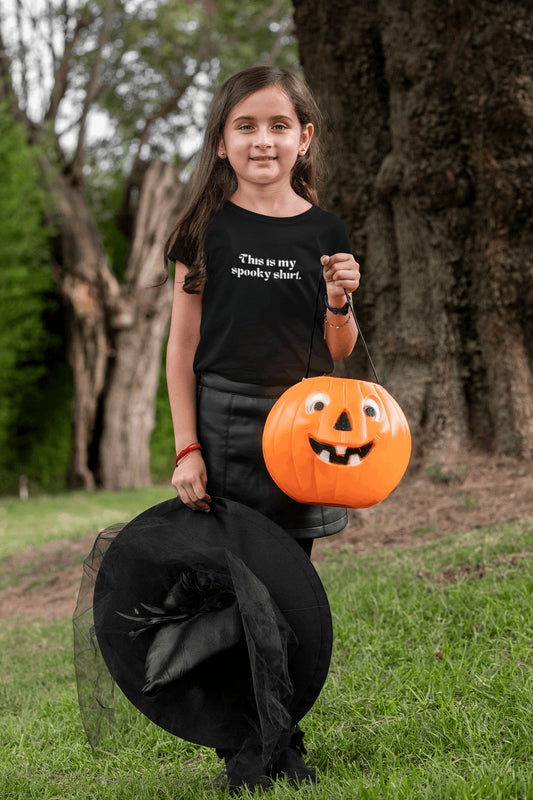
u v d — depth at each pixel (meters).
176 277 2.67
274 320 2.50
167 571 2.52
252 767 2.47
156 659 2.37
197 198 2.61
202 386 2.61
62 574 8.23
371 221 7.86
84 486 18.25
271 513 2.55
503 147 6.77
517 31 6.53
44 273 17.86
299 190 2.82
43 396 18.92
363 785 2.26
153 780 2.83
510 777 2.27
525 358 7.16
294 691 2.49
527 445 6.98
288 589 2.44
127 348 18.42
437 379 7.45
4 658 5.38
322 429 2.32
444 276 7.39
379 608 4.31
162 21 18.84
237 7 20.28
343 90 7.80
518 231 6.98
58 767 3.20
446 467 7.06
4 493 18.45
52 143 17.59
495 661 3.31
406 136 7.29
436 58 6.96
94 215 20.80
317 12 7.76
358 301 7.94
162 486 18.73
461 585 4.24
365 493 2.36
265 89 2.50
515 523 5.41
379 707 3.13
